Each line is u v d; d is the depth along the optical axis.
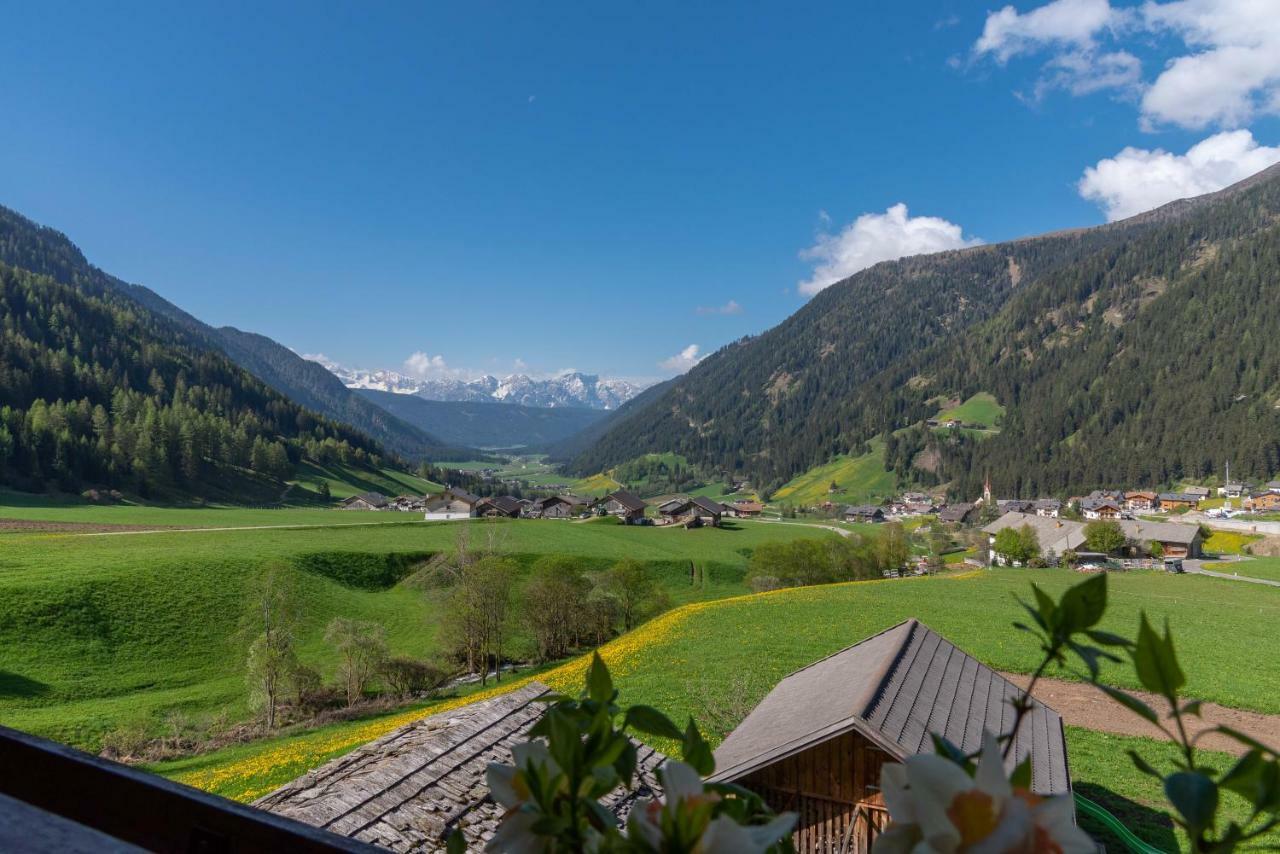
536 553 69.56
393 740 9.71
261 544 62.31
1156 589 58.06
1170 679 0.66
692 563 75.44
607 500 126.69
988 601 45.66
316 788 8.44
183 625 43.69
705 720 21.47
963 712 11.27
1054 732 12.20
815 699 11.52
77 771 1.15
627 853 0.69
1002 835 0.50
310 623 47.84
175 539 63.47
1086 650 0.70
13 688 34.38
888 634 13.91
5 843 0.77
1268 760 0.61
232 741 31.33
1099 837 15.41
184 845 1.03
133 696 35.81
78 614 41.84
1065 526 91.06
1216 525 102.25
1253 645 35.09
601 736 0.85
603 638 48.09
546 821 0.76
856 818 9.70
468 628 41.28
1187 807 0.60
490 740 9.57
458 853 0.91
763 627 36.75
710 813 0.68
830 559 66.38
